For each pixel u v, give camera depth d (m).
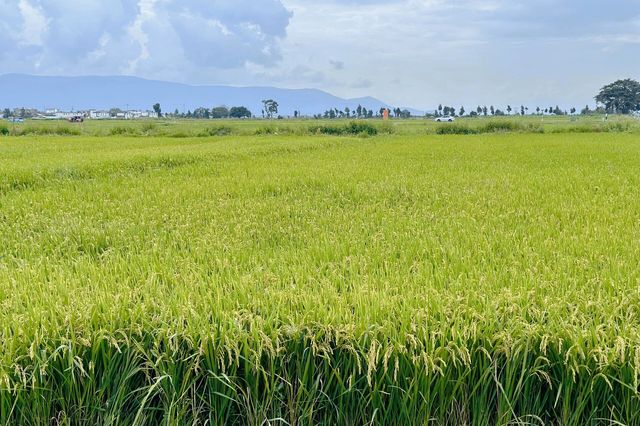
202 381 2.80
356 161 14.19
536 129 36.56
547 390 2.78
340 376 2.76
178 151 16.53
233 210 6.82
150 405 2.80
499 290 3.21
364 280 3.47
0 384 2.50
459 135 34.16
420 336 2.71
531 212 6.32
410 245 4.54
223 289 3.32
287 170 11.64
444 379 2.70
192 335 2.73
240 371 2.79
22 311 2.96
